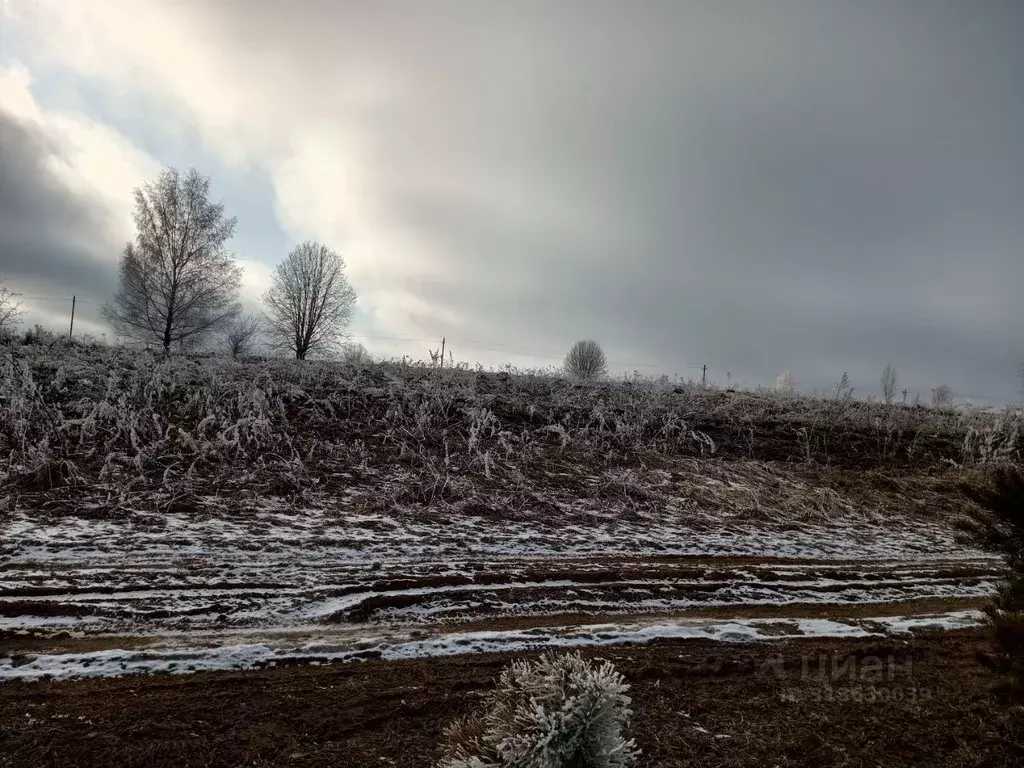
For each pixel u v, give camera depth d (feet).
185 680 15.72
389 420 44.45
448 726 14.51
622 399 57.88
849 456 51.47
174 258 90.99
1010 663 15.23
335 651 17.78
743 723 15.47
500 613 21.59
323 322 112.98
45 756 12.49
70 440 34.63
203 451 34.55
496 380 60.85
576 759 9.00
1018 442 56.65
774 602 24.75
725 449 49.67
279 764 12.82
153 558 23.17
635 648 19.40
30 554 22.44
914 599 26.40
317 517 29.43
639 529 33.19
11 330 61.26
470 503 33.53
